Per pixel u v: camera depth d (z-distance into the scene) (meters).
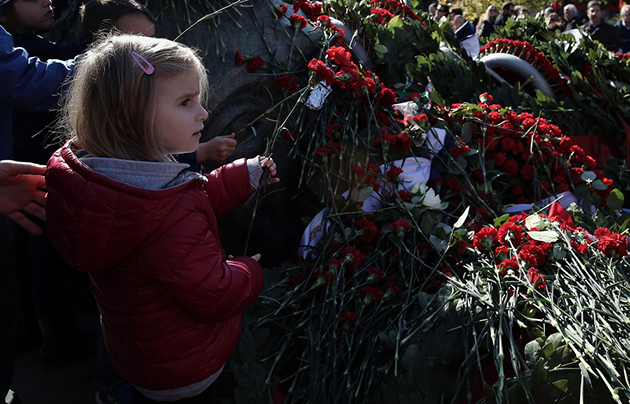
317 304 1.78
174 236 1.11
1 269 1.47
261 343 1.68
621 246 1.76
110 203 1.06
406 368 1.47
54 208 1.11
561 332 1.45
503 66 3.06
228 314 1.21
